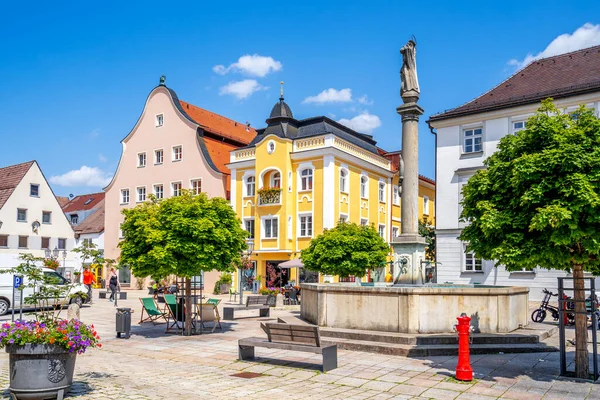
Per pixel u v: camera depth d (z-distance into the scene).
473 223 10.16
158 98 44.16
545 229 8.69
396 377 9.66
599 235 8.29
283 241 35.59
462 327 9.48
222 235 14.99
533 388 8.82
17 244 44.38
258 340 11.33
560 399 8.17
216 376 9.88
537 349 11.84
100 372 10.21
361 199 38.62
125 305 26.58
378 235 25.23
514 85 29.83
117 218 45.88
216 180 40.22
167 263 14.53
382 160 41.72
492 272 27.94
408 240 15.27
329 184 34.75
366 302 13.12
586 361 9.52
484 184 9.76
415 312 12.46
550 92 27.00
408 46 15.91
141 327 17.59
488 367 10.39
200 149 41.16
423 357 11.44
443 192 30.05
